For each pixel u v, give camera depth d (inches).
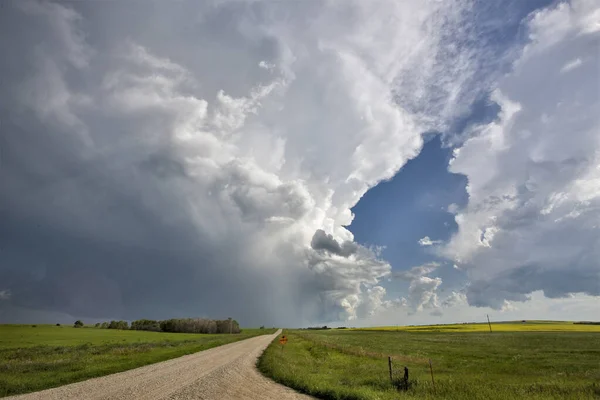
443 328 5797.2
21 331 3841.0
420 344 2495.1
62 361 1157.1
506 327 5364.2
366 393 605.0
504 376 943.7
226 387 694.5
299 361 1253.1
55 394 614.9
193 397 592.1
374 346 2304.4
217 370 973.8
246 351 1752.0
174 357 1408.7
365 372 959.6
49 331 3991.1
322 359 1370.6
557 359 1456.7
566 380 860.6
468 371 1053.2
